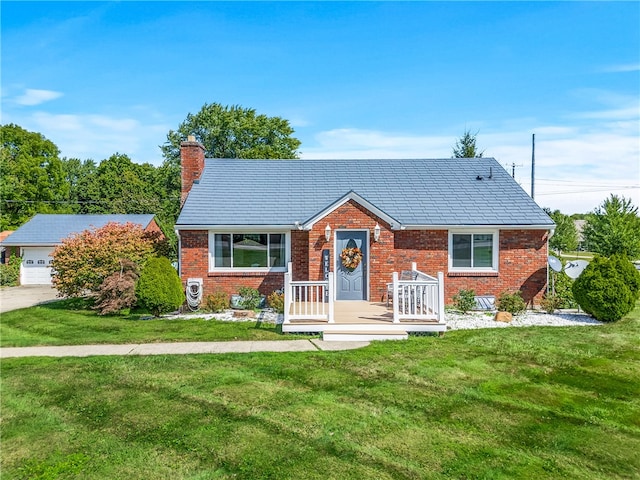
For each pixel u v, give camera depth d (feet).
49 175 173.06
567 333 42.88
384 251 53.83
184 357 35.14
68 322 51.06
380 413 24.34
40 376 30.66
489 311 55.57
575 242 151.84
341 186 65.26
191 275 57.52
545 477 18.06
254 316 51.93
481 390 27.91
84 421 23.54
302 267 57.72
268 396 26.78
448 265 57.52
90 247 58.95
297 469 18.60
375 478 17.93
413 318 43.34
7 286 105.60
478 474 18.25
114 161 192.95
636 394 27.55
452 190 63.98
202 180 66.39
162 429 22.45
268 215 58.49
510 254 57.52
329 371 31.53
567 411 24.85
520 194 62.90
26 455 20.06
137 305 55.21
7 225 156.15
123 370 31.83
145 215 125.18
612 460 19.51
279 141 153.89
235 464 19.03
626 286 48.24
